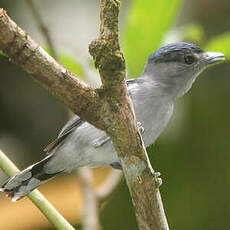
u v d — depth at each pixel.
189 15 14.81
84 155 9.58
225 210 14.16
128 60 9.34
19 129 14.25
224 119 14.69
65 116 14.29
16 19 13.39
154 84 10.31
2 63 14.17
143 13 9.15
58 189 12.48
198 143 14.44
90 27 12.98
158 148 14.11
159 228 6.38
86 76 9.49
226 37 9.40
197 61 10.66
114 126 6.10
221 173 14.28
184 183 14.24
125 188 13.97
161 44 9.32
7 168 6.72
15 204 12.16
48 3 13.12
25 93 14.31
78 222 11.77
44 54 5.84
